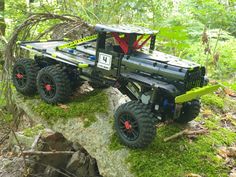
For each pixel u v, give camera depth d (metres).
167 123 0.57
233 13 0.92
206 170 0.48
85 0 1.09
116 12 1.07
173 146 0.51
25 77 0.62
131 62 0.50
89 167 0.69
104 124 0.56
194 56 0.94
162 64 0.48
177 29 0.77
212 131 0.58
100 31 0.52
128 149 0.50
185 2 0.99
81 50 0.60
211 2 0.89
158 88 0.46
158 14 1.06
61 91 0.56
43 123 0.59
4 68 0.81
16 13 0.99
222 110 0.69
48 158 0.72
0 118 0.95
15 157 0.84
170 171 0.47
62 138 0.75
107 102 0.59
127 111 0.48
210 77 0.92
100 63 0.53
